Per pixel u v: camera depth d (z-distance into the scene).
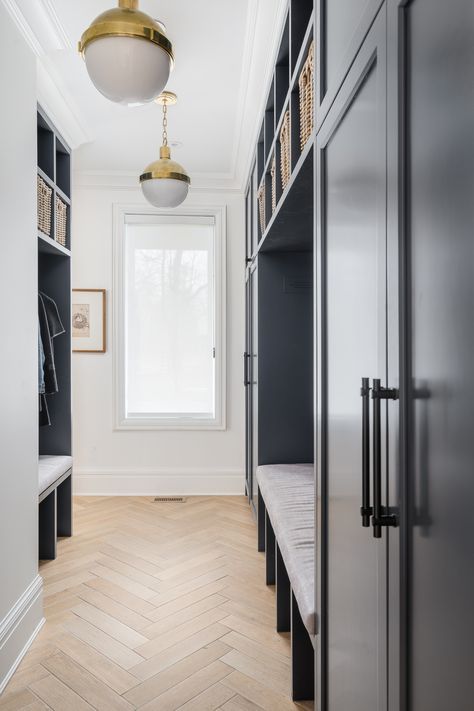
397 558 0.80
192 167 4.28
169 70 1.74
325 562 1.37
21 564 2.10
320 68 1.38
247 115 3.21
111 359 4.48
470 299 0.58
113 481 4.48
